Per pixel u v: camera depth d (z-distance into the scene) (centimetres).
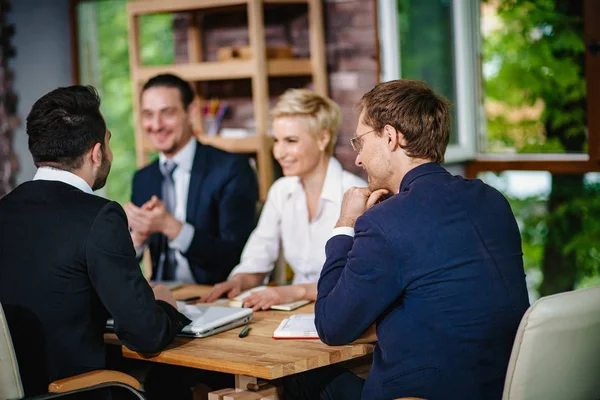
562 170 383
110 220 194
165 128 323
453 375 174
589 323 166
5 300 194
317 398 215
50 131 199
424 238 175
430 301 175
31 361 194
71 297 193
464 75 402
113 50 524
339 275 195
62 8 504
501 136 407
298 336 212
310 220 285
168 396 272
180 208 330
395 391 178
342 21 404
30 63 486
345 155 411
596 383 172
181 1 418
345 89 407
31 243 194
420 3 398
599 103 361
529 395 165
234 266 320
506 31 400
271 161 412
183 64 456
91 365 197
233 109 446
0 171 473
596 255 403
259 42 399
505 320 176
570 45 386
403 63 395
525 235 420
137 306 193
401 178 191
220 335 220
